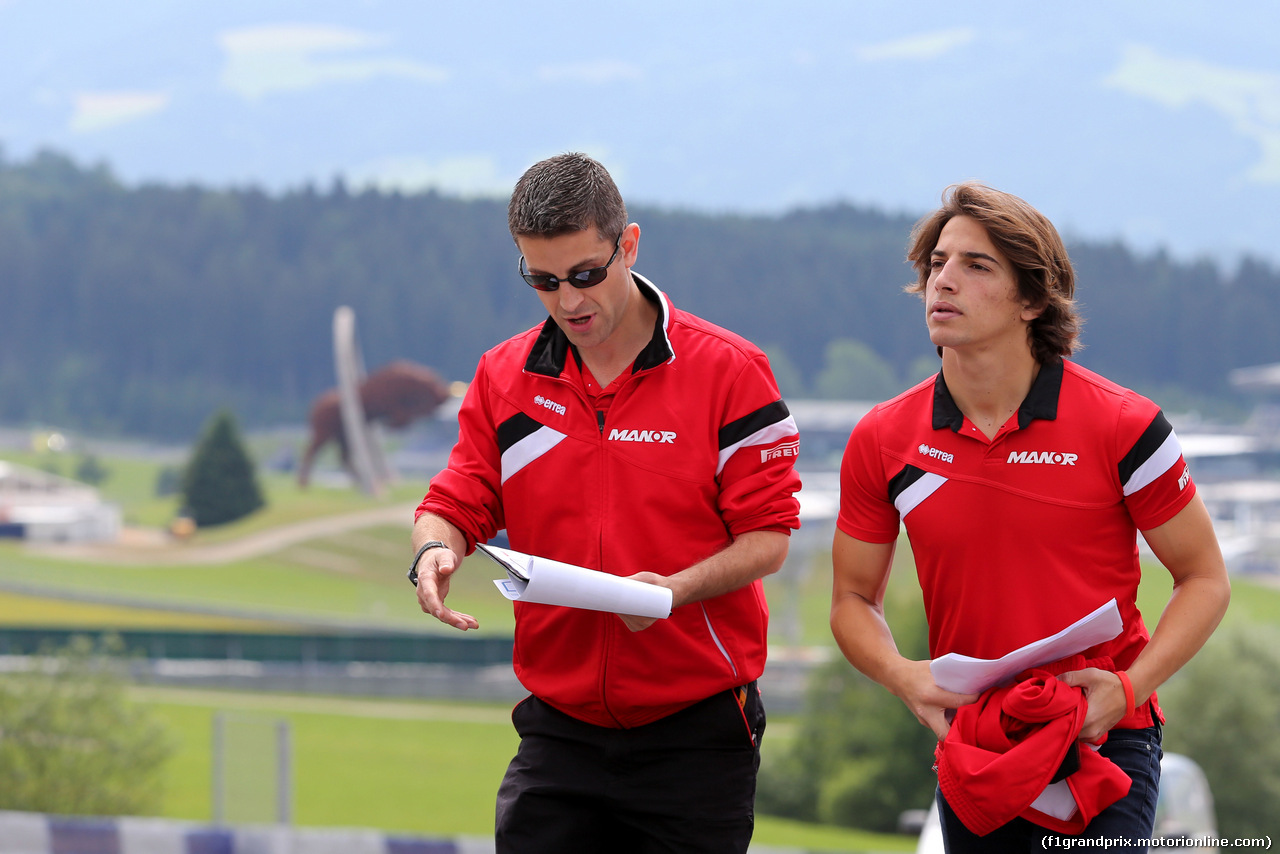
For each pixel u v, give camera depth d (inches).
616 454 330.3
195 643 6392.7
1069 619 307.9
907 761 4564.5
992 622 313.4
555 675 340.8
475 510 345.4
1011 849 322.0
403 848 1115.9
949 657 302.5
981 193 307.0
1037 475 308.0
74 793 3452.3
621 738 336.8
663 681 330.6
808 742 4822.8
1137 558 320.8
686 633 330.6
